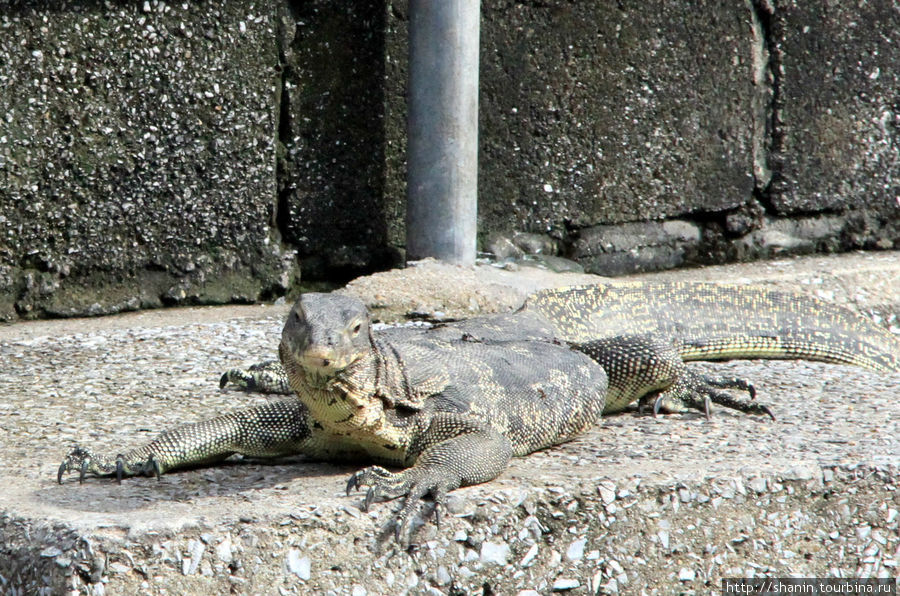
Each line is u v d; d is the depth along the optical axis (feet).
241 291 93.09
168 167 89.35
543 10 98.22
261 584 40.81
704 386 61.87
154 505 43.04
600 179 102.73
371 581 42.24
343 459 50.67
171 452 48.24
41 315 87.45
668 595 46.70
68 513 41.86
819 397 65.10
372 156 95.50
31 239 86.43
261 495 44.32
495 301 86.99
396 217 97.09
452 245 92.84
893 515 50.06
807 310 83.92
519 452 51.83
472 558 43.70
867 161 110.63
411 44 91.66
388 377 47.98
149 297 90.63
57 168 86.17
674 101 103.81
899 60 110.01
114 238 88.79
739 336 80.89
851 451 52.01
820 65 107.76
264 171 92.07
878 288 101.24
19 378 67.00
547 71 99.30
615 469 48.57
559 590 45.11
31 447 53.16
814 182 109.29
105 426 57.00
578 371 56.90
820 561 49.06
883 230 111.75
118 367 69.67
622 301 79.56
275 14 90.53
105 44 85.97
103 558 38.96
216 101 89.76
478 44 92.38
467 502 43.73
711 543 47.37
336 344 42.96
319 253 95.61
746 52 105.29
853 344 83.20
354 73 93.81
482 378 51.78
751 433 56.18
